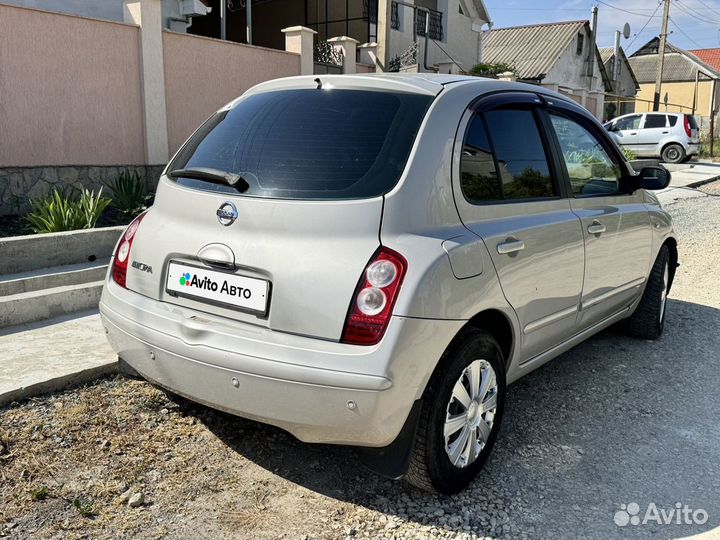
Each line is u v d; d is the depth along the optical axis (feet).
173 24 39.93
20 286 16.21
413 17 68.39
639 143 75.66
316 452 10.92
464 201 9.78
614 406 13.07
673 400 13.41
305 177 9.15
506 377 10.97
